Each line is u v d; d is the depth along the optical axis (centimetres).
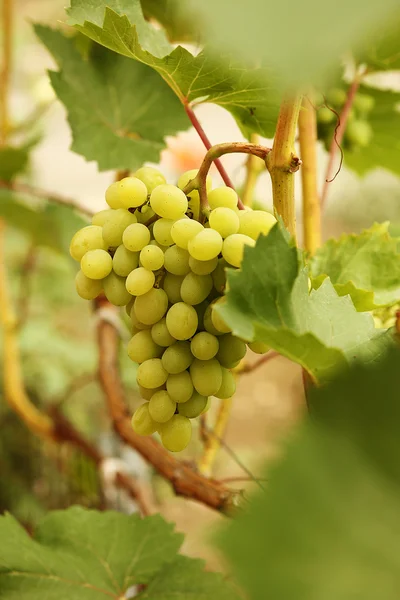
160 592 84
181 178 72
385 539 42
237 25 26
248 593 40
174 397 69
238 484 190
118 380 111
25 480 180
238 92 77
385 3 26
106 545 88
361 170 133
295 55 25
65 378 198
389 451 45
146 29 86
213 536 42
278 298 63
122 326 123
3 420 182
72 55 102
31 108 213
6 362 148
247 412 284
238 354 69
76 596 84
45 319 218
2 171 130
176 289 68
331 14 26
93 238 71
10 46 148
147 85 103
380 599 40
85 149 102
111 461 127
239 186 125
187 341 69
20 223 147
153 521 90
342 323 70
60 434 146
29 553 85
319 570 41
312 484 42
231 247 65
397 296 84
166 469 93
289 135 69
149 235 68
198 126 80
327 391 48
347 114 101
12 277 219
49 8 229
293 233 71
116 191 71
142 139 104
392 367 48
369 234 87
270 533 41
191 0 27
